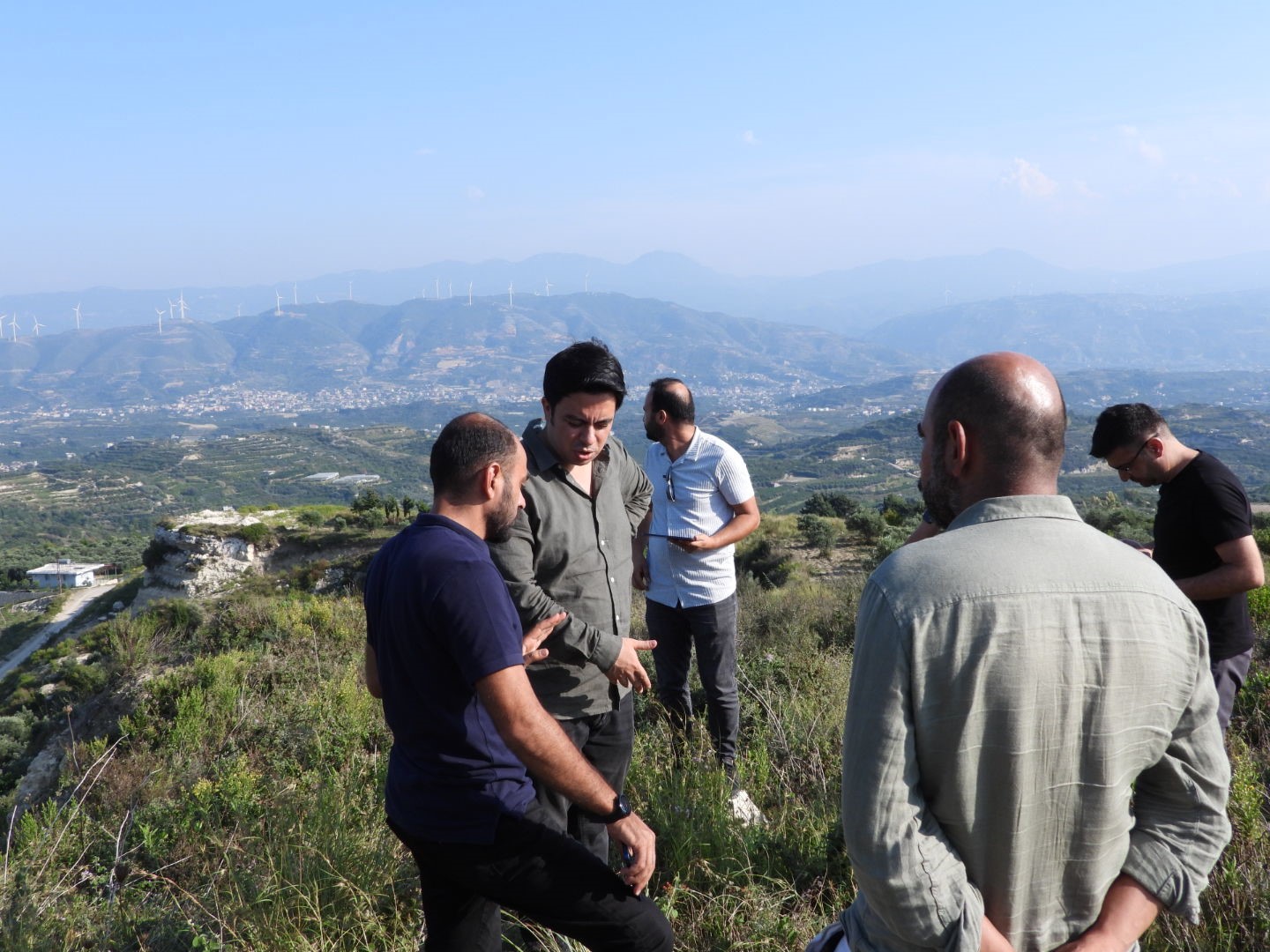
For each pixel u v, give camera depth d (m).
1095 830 1.46
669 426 4.34
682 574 4.38
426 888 2.32
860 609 1.54
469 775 2.13
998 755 1.42
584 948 2.62
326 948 2.84
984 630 1.40
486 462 2.25
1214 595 3.26
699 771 3.96
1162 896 1.53
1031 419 1.53
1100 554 1.50
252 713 6.08
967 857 1.48
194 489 180.88
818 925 2.91
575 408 2.83
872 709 1.44
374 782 4.20
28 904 3.30
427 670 2.10
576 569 2.96
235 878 3.32
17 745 10.83
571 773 2.08
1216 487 3.22
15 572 76.06
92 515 154.88
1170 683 1.49
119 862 3.94
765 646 7.33
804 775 4.20
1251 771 3.61
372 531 29.12
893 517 21.00
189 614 11.88
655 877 3.29
